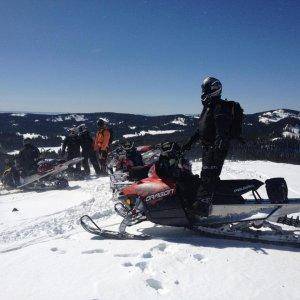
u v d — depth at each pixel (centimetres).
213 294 365
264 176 1140
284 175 1159
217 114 488
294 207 474
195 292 370
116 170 807
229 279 394
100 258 458
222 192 505
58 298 362
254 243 498
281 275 400
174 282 391
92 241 531
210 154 499
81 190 1072
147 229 586
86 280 398
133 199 548
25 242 561
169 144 537
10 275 420
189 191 525
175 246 492
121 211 652
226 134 484
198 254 459
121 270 419
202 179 504
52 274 417
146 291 372
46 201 949
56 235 588
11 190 1217
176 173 527
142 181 550
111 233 543
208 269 419
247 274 404
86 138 1409
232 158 1978
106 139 1404
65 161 1198
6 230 646
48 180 1166
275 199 486
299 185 961
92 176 1412
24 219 733
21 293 376
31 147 1251
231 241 509
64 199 954
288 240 482
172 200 523
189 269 420
